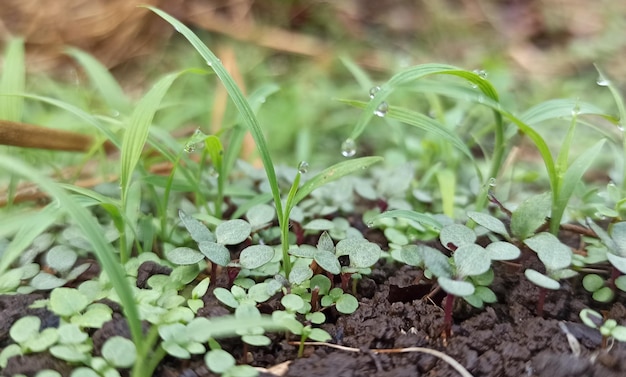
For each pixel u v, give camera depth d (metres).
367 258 0.49
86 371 0.44
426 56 1.08
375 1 1.19
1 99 0.56
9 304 0.48
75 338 0.45
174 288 0.49
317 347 0.47
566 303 0.49
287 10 1.12
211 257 0.48
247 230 0.49
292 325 0.46
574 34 1.15
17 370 0.45
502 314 0.49
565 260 0.47
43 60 0.97
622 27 1.08
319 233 0.55
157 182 0.54
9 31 0.96
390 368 0.46
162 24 1.04
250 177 0.60
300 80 0.97
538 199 0.50
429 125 0.52
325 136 0.85
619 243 0.48
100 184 0.57
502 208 0.52
